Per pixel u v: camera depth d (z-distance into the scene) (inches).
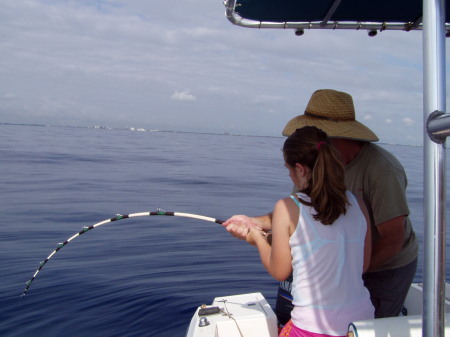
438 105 34.9
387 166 80.7
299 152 66.7
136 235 310.8
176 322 153.3
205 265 233.1
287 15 90.3
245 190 663.1
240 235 78.4
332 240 64.4
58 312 161.8
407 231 85.5
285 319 94.2
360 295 65.3
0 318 156.1
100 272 216.2
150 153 1621.6
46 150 1475.1
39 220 365.1
